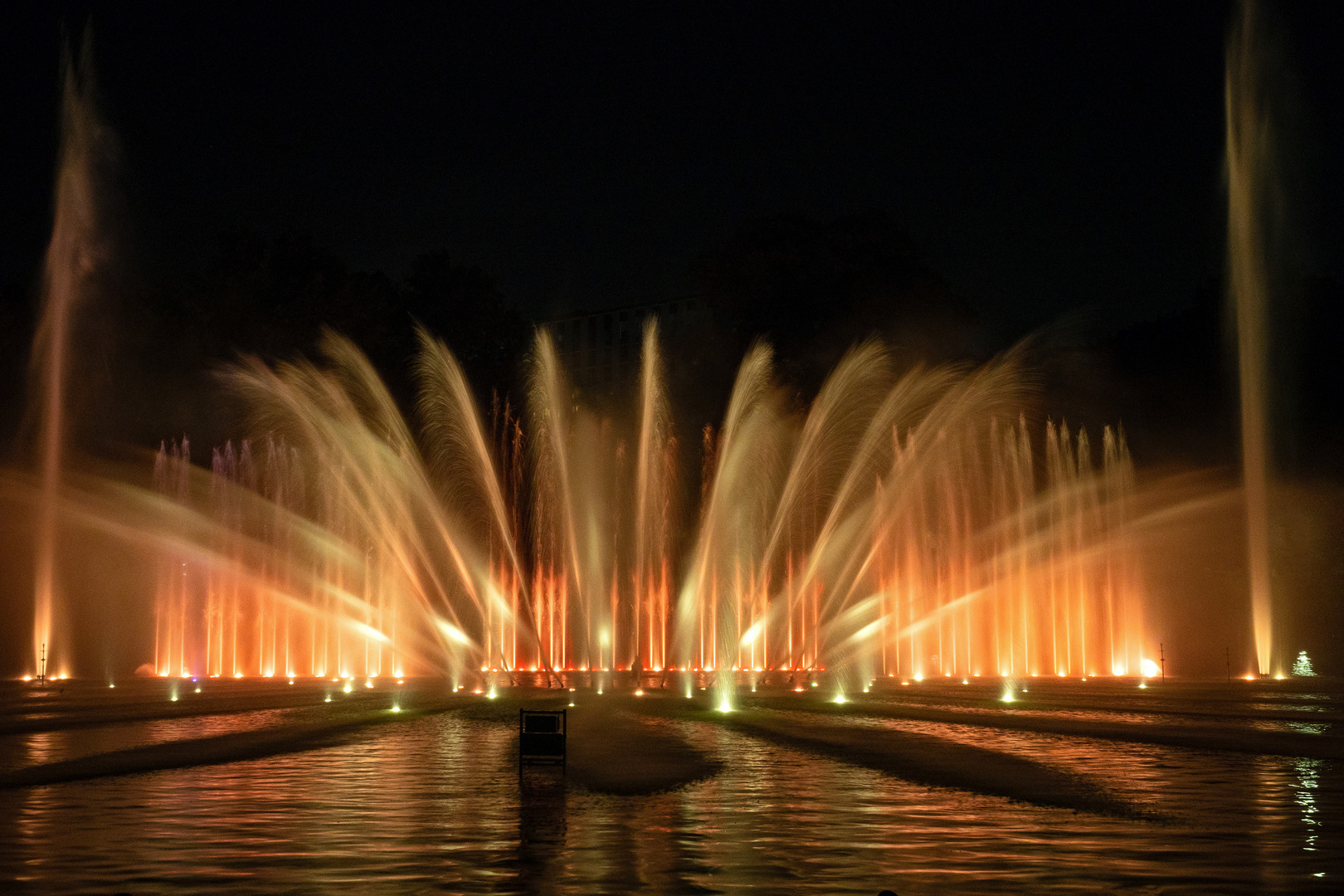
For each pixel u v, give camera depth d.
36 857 12.23
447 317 68.38
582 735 24.50
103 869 11.64
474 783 17.67
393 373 64.19
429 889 10.81
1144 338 63.84
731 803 15.80
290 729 25.84
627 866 11.80
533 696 35.75
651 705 32.12
